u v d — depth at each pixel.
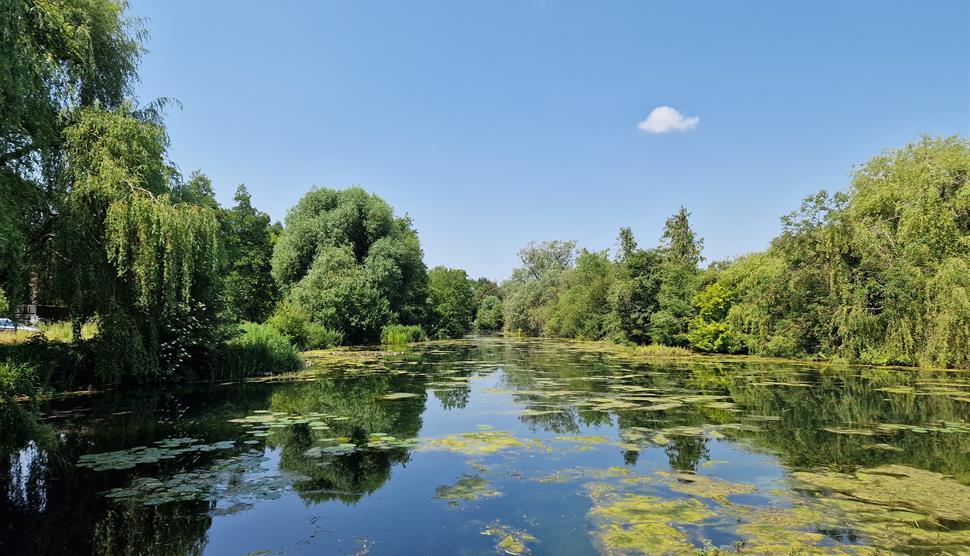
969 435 10.02
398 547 5.25
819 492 6.82
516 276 81.69
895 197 22.28
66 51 10.77
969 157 21.08
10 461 8.03
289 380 18.02
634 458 8.52
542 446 9.28
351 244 38.19
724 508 6.27
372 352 31.20
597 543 5.30
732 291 31.20
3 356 12.15
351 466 8.01
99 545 5.26
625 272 40.06
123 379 15.34
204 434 9.97
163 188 12.95
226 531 5.61
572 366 23.98
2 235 8.20
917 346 20.02
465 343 45.75
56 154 11.15
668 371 21.64
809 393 15.20
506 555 5.04
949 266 18.73
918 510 6.16
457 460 8.38
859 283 22.05
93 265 11.55
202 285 16.38
